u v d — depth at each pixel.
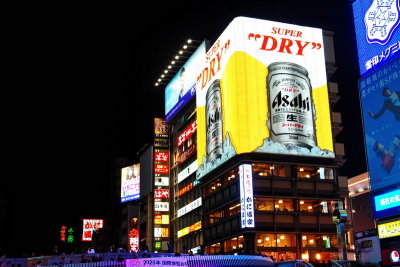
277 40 79.19
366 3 58.59
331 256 72.44
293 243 71.94
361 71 58.03
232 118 75.44
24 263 55.69
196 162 91.19
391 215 51.03
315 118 77.62
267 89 76.38
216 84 82.00
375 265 35.69
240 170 72.19
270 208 72.31
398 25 53.59
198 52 96.88
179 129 102.31
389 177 52.22
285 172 75.31
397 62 53.19
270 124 75.00
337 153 78.56
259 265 38.41
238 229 72.38
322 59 81.12
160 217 100.69
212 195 82.19
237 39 77.62
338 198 75.88
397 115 52.44
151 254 52.03
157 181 103.12
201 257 39.06
